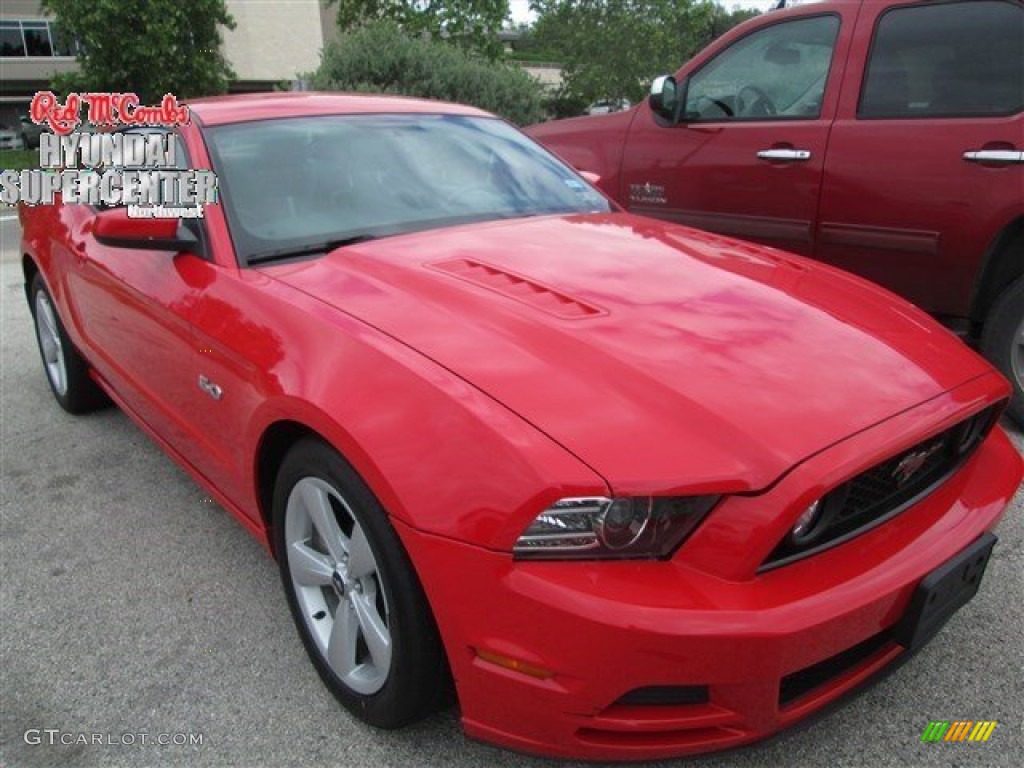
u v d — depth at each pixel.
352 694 2.19
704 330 2.14
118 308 3.26
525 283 2.40
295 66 35.25
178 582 2.92
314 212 2.87
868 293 2.64
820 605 1.68
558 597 1.65
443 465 1.79
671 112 4.98
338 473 2.02
